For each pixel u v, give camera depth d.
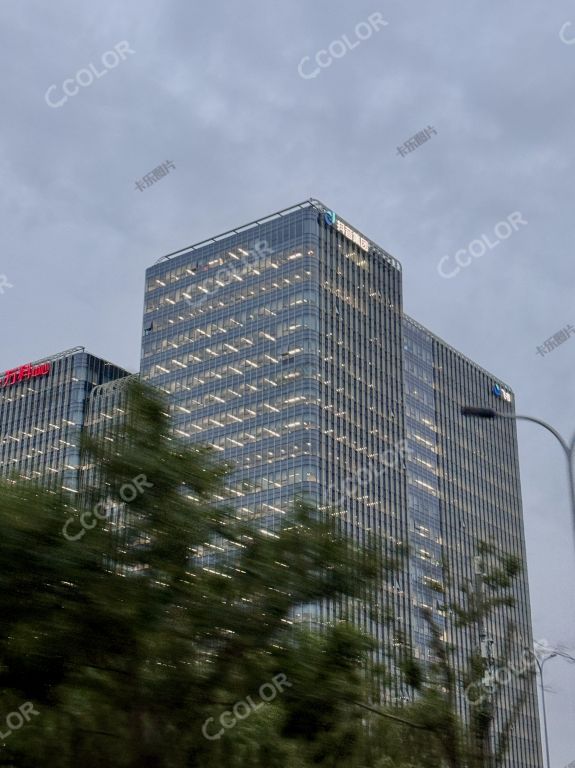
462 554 194.88
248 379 166.12
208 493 20.30
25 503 18.62
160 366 178.12
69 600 18.27
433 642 29.05
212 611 18.92
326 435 159.38
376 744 22.14
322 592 20.33
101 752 18.89
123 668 18.88
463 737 25.00
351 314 174.00
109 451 19.81
